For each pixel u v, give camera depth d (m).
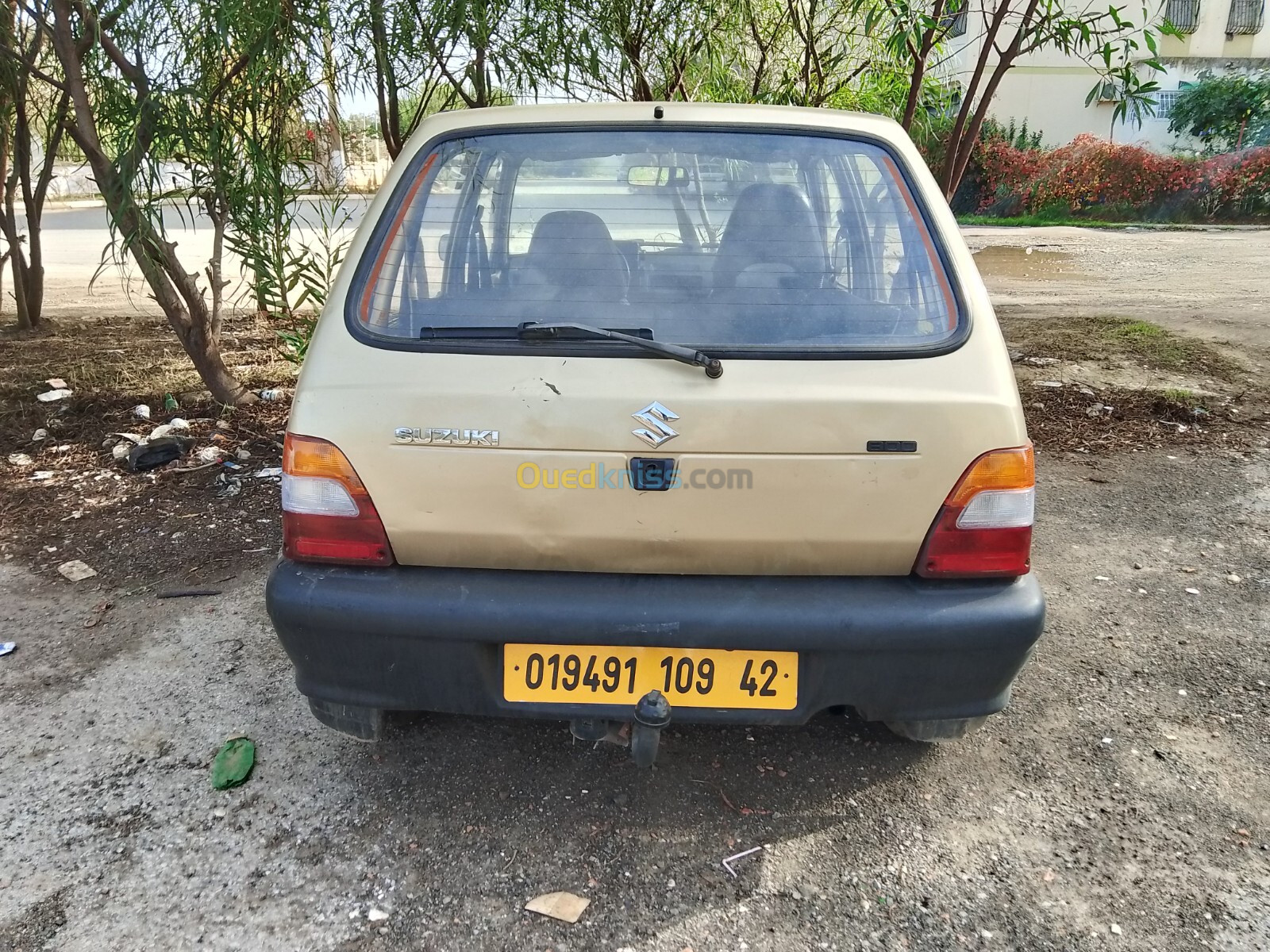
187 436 5.11
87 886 2.10
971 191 22.36
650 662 2.00
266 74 4.16
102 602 3.42
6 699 2.82
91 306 8.98
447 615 1.97
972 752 2.61
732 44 5.67
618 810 2.37
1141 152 21.14
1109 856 2.22
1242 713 2.79
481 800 2.40
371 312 2.11
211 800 2.39
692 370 1.97
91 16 4.17
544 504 1.97
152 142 4.33
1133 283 11.11
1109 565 3.79
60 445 5.00
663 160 2.30
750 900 2.09
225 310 8.73
